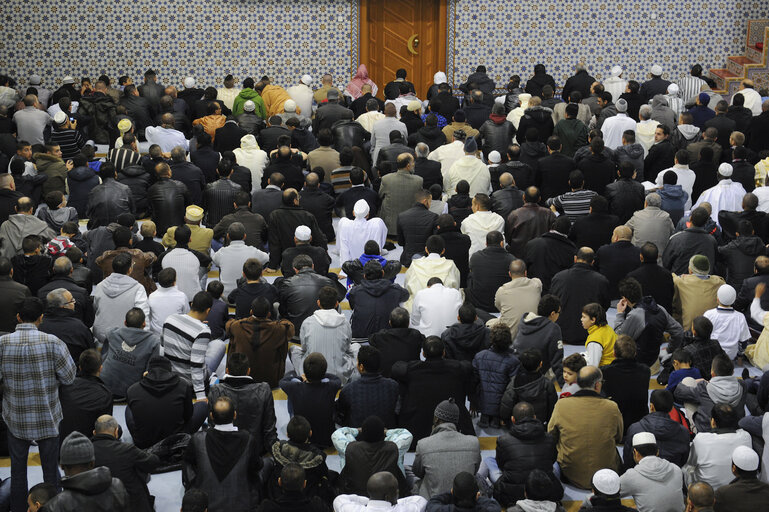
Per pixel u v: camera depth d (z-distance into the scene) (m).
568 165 14.09
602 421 7.88
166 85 22.36
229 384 8.11
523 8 22.38
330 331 9.23
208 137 15.20
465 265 11.73
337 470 8.21
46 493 6.68
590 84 20.56
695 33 22.59
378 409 8.42
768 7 22.42
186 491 6.87
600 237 12.06
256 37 22.25
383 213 13.66
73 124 16.66
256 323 9.22
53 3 21.66
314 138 16.55
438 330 9.94
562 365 9.16
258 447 7.37
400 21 22.66
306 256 10.52
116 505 6.49
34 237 10.85
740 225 11.55
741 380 8.50
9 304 9.70
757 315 10.49
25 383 7.53
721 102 16.50
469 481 6.64
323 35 22.34
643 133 16.14
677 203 13.06
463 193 12.78
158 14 21.89
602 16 22.44
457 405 8.48
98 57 22.05
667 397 7.83
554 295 10.35
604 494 6.82
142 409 8.14
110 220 12.86
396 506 6.64
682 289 10.69
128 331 9.00
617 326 9.79
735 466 7.10
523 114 17.23
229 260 11.27
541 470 7.37
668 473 7.18
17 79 22.02
